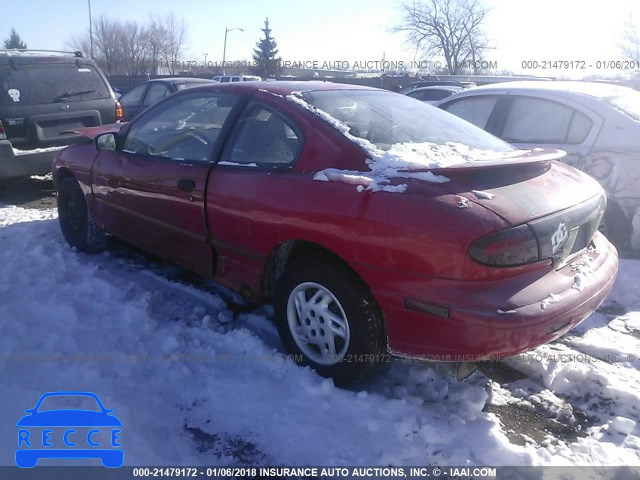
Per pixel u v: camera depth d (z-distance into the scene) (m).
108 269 4.54
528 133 5.34
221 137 3.57
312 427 2.71
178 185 3.66
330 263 2.95
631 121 4.79
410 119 3.57
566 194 2.92
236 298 4.07
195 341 3.41
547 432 2.80
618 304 4.19
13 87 6.81
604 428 2.83
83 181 4.74
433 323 2.61
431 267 2.56
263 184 3.17
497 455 2.57
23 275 4.32
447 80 19.83
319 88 3.66
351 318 2.86
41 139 7.05
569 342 3.62
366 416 2.79
